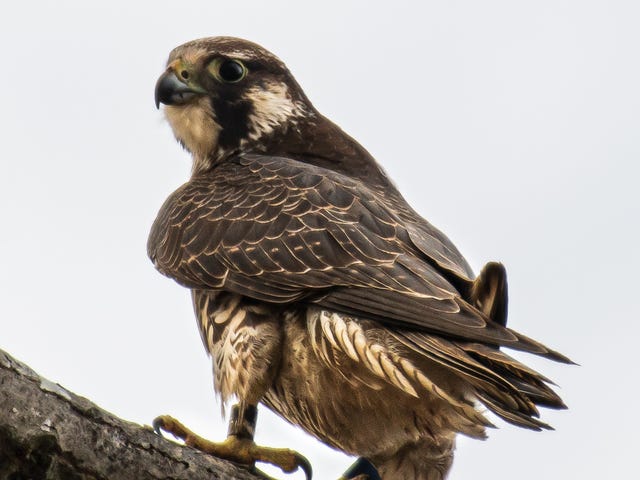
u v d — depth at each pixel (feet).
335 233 33.17
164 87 41.14
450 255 34.76
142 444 25.82
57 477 24.16
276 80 41.86
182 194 37.81
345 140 41.98
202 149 41.63
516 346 27.84
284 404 35.27
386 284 31.53
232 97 41.19
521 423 27.58
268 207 34.81
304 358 32.99
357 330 30.91
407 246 33.32
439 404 32.86
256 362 33.06
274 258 33.42
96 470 24.76
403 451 35.81
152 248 37.52
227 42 41.81
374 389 32.45
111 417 25.46
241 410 33.17
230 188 36.55
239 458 32.45
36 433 23.72
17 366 23.62
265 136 41.39
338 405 34.01
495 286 29.63
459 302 30.14
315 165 40.22
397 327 30.58
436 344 29.40
